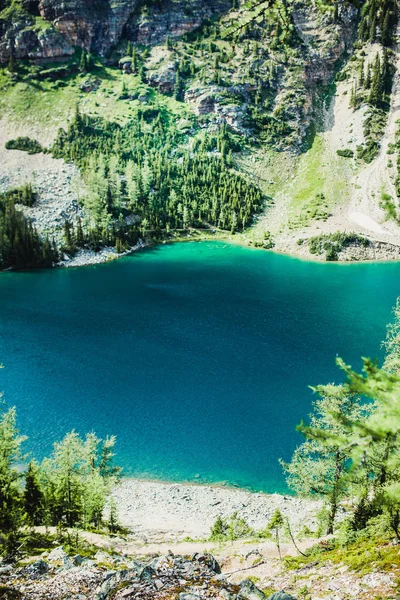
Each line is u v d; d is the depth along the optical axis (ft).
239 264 558.97
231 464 210.18
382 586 67.62
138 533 162.71
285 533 140.77
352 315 384.06
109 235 609.42
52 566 74.79
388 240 598.75
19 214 573.74
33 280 500.74
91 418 235.40
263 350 313.73
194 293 445.37
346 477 29.35
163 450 216.74
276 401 250.78
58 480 151.74
